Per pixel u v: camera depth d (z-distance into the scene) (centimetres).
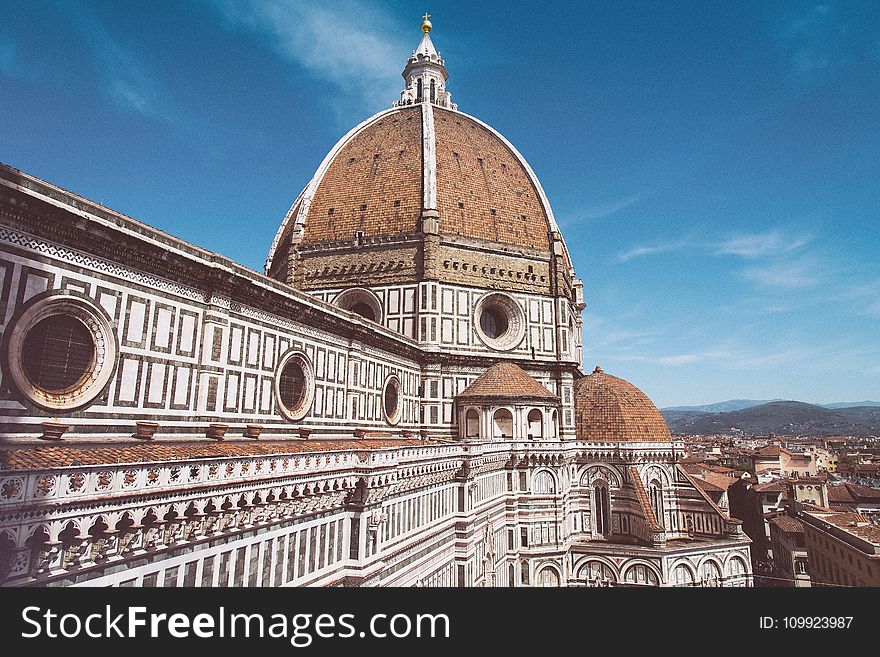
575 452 8325
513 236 8950
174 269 3600
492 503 6731
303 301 4909
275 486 3039
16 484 1848
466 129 10119
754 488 13400
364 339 6156
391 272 8256
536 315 8744
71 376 3011
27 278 2778
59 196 2881
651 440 8269
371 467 3894
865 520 10100
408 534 4612
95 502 2084
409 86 11831
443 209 8519
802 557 10694
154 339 3466
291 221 9981
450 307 8181
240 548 2841
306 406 5041
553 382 8625
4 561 1812
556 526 7500
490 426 7594
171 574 2438
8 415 2675
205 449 3145
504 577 7100
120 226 3231
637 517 7881
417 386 7781
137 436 3231
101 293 3147
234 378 4131
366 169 9181
